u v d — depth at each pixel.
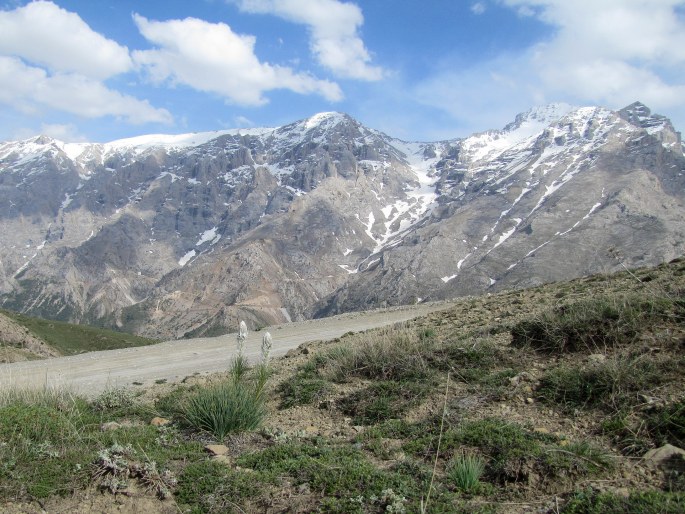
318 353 12.44
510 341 9.49
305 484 5.50
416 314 23.53
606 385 6.68
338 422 7.96
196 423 7.40
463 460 5.58
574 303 9.43
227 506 5.32
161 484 5.58
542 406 6.93
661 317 7.97
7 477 5.65
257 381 9.56
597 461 5.45
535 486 5.25
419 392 8.07
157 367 17.61
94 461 5.85
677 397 6.08
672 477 5.00
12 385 9.30
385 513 4.96
